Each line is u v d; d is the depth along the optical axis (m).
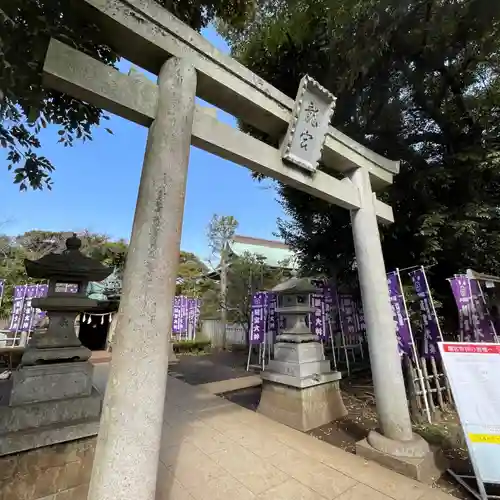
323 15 4.99
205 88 2.79
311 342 5.02
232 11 3.76
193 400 5.21
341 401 4.95
